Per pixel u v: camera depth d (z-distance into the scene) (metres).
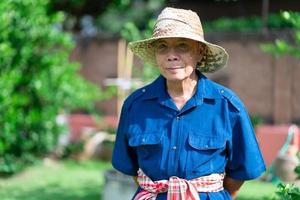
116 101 12.24
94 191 8.34
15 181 9.02
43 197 7.90
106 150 11.09
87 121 12.17
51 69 9.70
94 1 15.19
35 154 10.35
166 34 2.94
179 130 2.97
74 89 10.11
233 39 10.66
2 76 8.39
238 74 10.65
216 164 2.97
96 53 12.52
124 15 20.08
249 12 13.55
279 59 10.26
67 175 9.55
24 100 8.95
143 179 3.06
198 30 3.02
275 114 10.30
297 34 5.75
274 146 9.77
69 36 9.97
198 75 3.11
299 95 10.16
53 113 9.92
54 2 13.62
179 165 2.94
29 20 9.09
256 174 3.07
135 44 3.20
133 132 3.06
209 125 2.98
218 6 13.98
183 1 14.45
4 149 8.98
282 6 12.89
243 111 3.04
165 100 3.03
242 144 3.04
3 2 8.34
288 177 8.44
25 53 9.03
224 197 3.03
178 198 2.92
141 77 10.20
